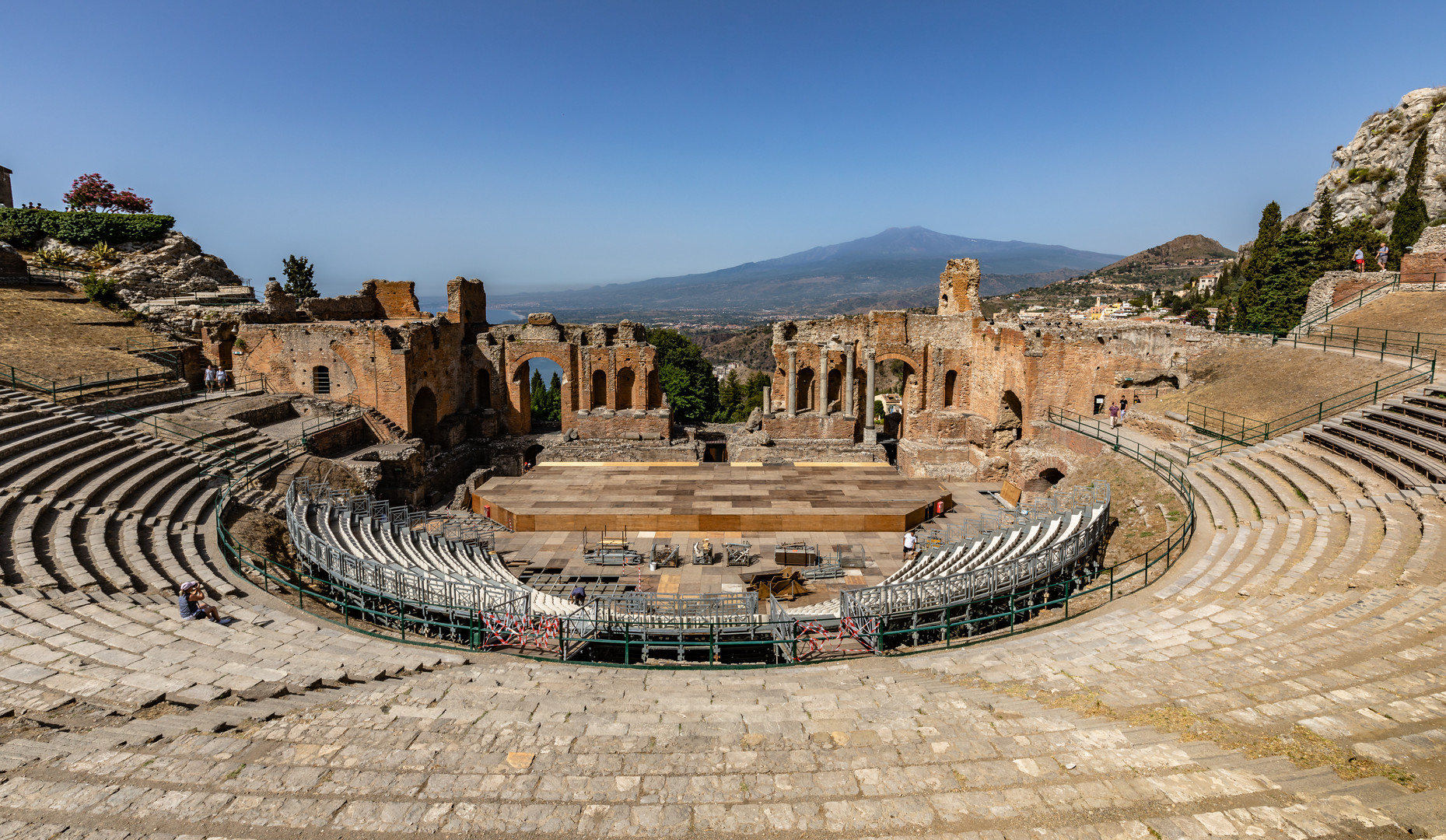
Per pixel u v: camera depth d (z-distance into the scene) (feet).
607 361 159.84
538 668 54.08
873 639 61.67
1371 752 30.55
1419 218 178.60
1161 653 47.91
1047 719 38.42
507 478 131.03
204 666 46.52
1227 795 28.50
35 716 37.58
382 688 46.32
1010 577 66.18
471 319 173.88
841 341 160.35
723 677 52.21
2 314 127.44
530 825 28.81
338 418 133.18
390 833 28.19
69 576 59.88
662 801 30.60
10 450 80.18
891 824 28.32
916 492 122.62
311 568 77.46
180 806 29.32
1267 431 97.19
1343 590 54.03
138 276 172.96
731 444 161.89
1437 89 248.11
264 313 149.28
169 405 115.14
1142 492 98.07
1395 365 100.58
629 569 96.07
